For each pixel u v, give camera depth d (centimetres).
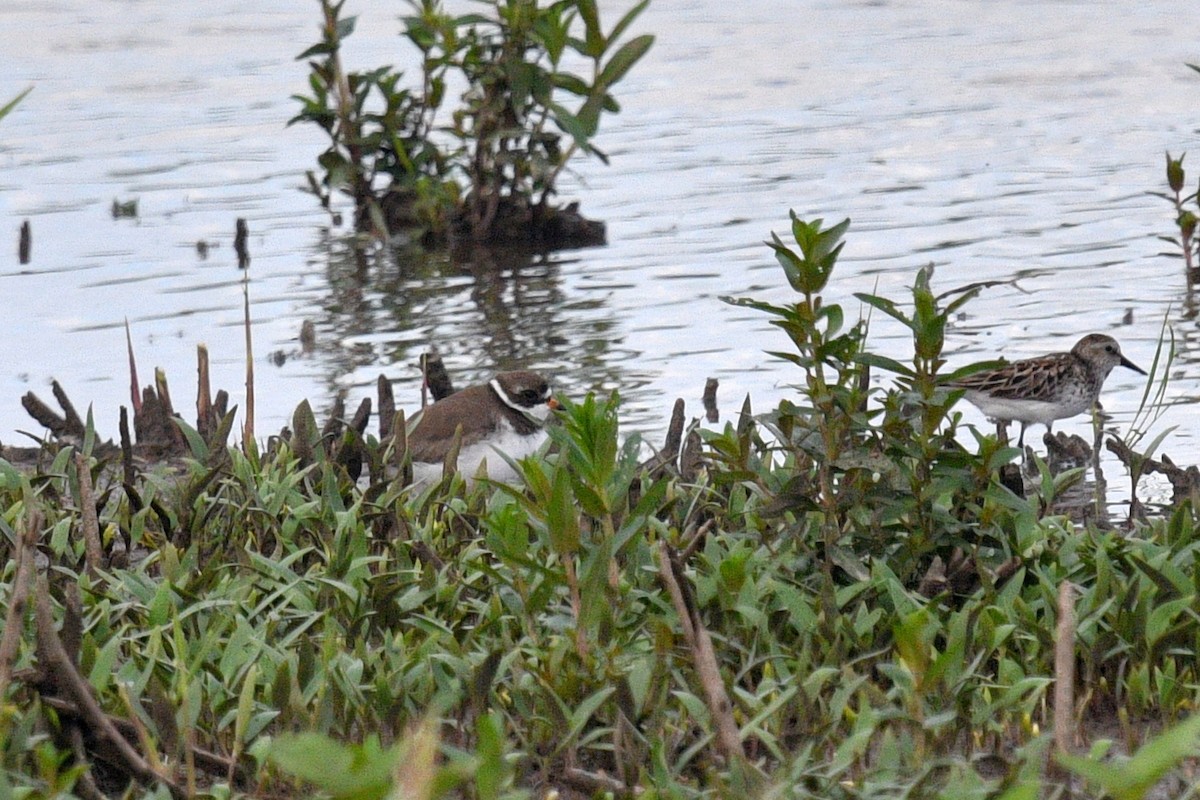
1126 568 862
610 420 713
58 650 624
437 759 665
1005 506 856
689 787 647
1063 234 1995
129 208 2211
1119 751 733
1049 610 796
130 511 1012
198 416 1374
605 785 648
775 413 848
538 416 1248
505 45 2130
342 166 2170
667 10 3600
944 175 2297
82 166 2427
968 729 716
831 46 3231
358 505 927
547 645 751
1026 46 3191
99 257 2008
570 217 2109
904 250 1941
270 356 1638
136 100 2817
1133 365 1417
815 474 875
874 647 793
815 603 809
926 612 654
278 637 808
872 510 828
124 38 3319
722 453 934
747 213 2148
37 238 2081
